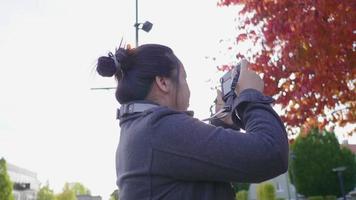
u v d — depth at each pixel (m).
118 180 1.71
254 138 1.48
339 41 4.68
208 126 1.56
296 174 45.41
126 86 1.79
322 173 44.47
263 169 1.46
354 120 6.30
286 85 5.41
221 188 1.56
